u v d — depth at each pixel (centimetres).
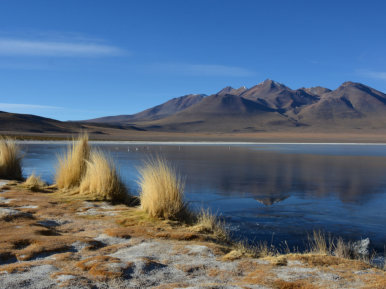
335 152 3838
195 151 3725
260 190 1280
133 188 1238
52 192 937
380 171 1928
